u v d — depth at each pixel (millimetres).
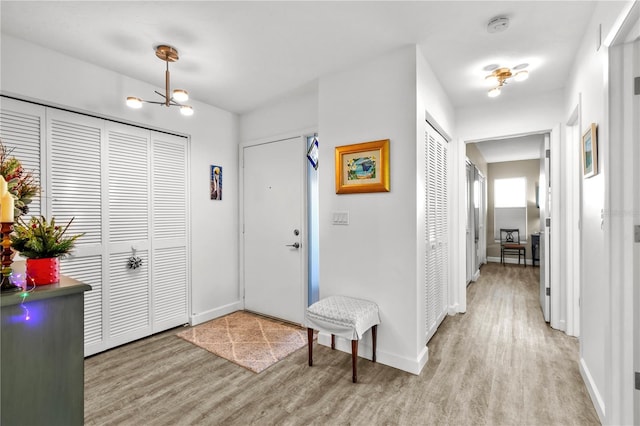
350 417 1721
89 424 1677
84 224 2469
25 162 2188
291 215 3289
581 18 1913
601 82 1710
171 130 3029
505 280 5199
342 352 2535
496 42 2184
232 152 3660
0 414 1016
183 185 3188
